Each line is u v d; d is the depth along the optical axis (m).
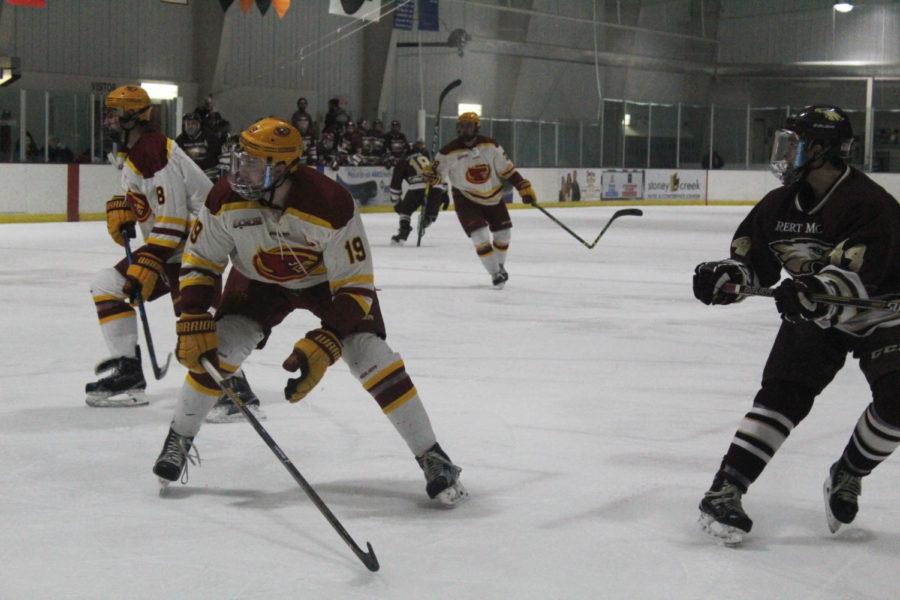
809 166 3.86
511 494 4.59
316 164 25.30
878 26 37.03
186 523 4.16
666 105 35.00
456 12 31.86
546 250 17.75
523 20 33.59
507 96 33.66
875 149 35.50
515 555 3.85
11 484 4.67
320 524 4.17
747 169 36.00
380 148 27.27
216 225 4.18
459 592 3.49
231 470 4.91
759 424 4.00
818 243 3.93
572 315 10.25
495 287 12.32
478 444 5.43
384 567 3.71
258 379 7.05
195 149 18.42
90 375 7.09
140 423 5.80
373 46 30.77
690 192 35.12
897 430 3.86
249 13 28.06
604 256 16.78
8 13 23.77
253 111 28.56
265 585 3.53
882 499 4.59
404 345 8.44
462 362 7.74
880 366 3.87
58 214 21.52
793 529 4.19
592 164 33.56
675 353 8.25
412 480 4.79
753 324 9.81
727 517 3.94
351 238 4.12
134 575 3.61
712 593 3.52
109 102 5.61
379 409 6.19
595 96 36.12
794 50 38.53
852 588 3.58
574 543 3.98
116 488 4.62
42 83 24.75
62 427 5.69
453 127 32.19
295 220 4.07
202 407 4.44
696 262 15.94
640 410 6.26
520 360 7.86
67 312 9.93
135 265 5.54
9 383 6.83
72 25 25.17
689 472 4.95
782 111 35.75
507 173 11.97
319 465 5.02
